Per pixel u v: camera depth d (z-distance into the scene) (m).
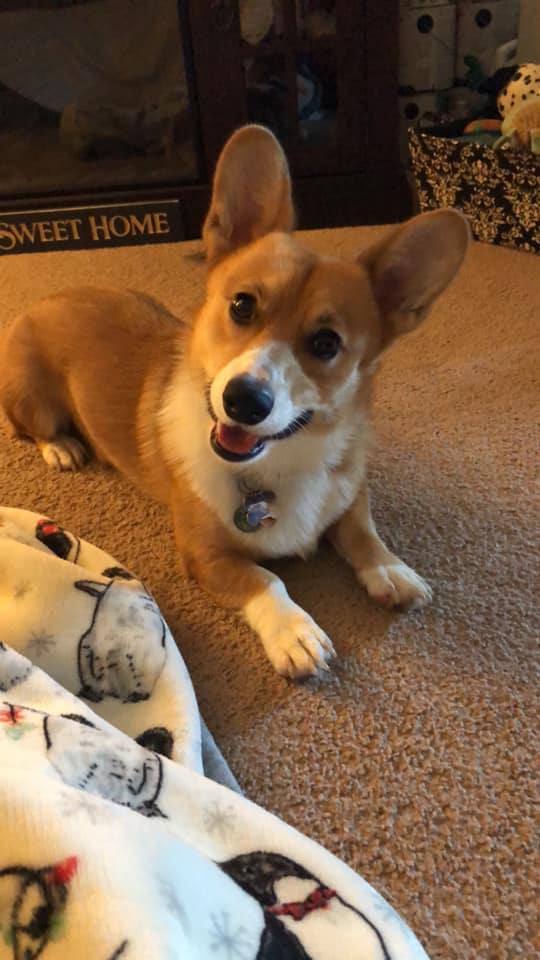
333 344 0.67
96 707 0.61
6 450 0.97
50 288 1.33
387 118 1.47
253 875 0.47
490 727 0.64
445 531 0.83
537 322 1.17
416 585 0.74
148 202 1.51
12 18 1.47
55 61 1.51
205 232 0.73
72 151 1.58
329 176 1.53
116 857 0.40
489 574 0.78
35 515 0.75
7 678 0.56
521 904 0.53
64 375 0.91
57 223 1.52
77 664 0.63
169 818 0.49
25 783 0.43
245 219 0.73
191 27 1.40
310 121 1.53
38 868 0.40
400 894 0.54
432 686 0.67
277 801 0.59
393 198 1.54
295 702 0.66
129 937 0.37
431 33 1.57
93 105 1.54
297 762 0.62
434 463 0.92
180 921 0.40
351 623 0.73
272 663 0.69
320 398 0.68
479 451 0.94
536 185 1.27
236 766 0.62
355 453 0.77
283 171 0.71
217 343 0.69
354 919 0.45
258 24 1.40
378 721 0.64
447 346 1.13
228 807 0.50
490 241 1.40
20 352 0.93
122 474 0.92
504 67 1.50
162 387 0.81
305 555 0.79
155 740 0.58
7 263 1.43
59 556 0.72
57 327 0.91
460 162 1.35
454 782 0.60
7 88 1.55
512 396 1.02
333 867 0.48
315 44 1.41
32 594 0.64
